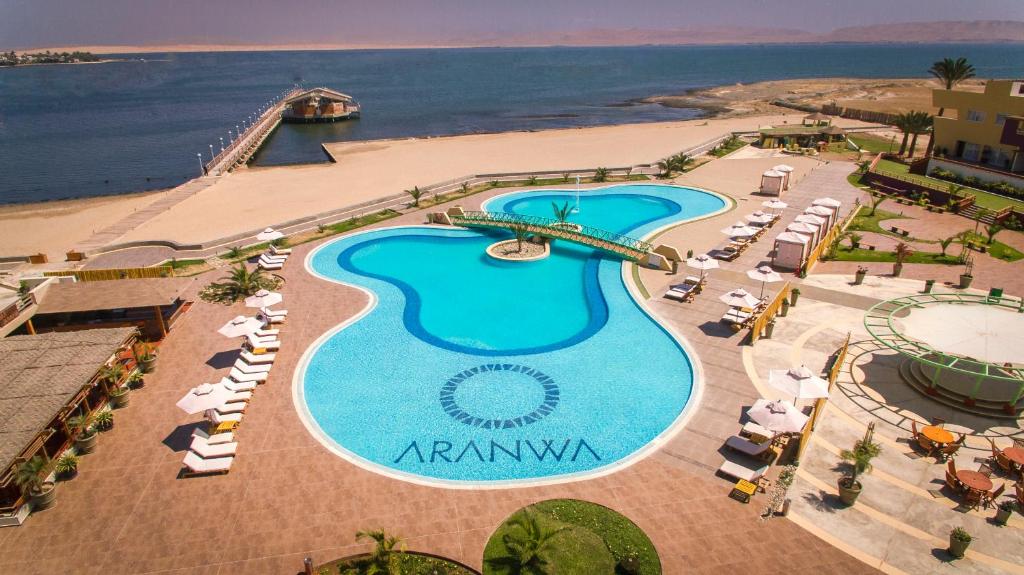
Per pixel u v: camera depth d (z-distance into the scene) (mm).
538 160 79938
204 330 32781
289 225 50281
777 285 36969
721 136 86750
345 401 26156
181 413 25422
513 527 19047
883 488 20531
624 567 17297
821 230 43156
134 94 199125
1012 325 27031
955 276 37656
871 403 25172
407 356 29906
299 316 34188
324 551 18297
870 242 44156
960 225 47500
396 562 17062
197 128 123375
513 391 26797
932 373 25969
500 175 66250
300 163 87938
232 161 82938
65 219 59750
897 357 28656
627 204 56750
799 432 21469
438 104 162375
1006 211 46719
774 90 186875
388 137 111750
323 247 45844
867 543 18328
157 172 84750
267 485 21094
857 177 62469
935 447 21859
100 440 23703
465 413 25219
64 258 46750
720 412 24672
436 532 18922
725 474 21172
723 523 19094
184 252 45250
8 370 24172
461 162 80125
